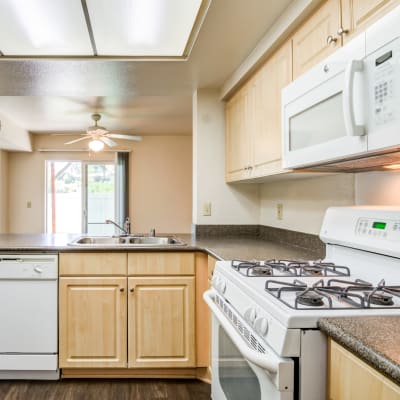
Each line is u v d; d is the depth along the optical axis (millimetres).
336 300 1057
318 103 1321
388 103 952
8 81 2721
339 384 839
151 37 2090
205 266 2486
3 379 2480
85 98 3723
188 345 2482
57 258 2434
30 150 5668
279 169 1912
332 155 1234
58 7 1783
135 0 1737
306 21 1638
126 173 5984
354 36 1269
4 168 5676
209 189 3104
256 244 2574
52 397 2256
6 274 2416
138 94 3133
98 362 2447
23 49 2201
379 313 937
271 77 2051
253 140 2365
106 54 2285
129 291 2455
